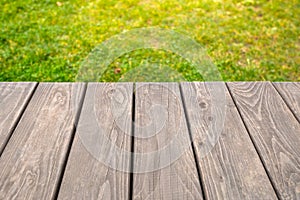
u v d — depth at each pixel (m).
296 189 0.63
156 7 2.18
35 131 0.75
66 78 1.49
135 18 2.03
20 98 0.86
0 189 0.63
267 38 1.84
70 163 0.67
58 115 0.80
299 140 0.75
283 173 0.66
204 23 1.98
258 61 1.64
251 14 2.11
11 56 1.63
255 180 0.65
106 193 0.62
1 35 1.79
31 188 0.63
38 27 1.89
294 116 0.82
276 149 0.72
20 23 1.93
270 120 0.80
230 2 2.26
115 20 2.00
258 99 0.88
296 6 2.22
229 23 1.99
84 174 0.65
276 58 1.66
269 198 0.62
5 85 0.91
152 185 0.63
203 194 0.63
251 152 0.71
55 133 0.75
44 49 1.69
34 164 0.67
